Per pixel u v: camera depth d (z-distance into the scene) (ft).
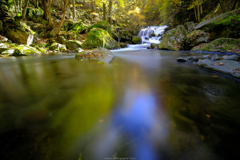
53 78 11.66
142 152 4.02
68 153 3.97
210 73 13.08
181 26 39.24
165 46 39.45
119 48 45.01
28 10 41.24
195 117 5.66
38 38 36.40
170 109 6.38
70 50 35.27
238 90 8.62
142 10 78.54
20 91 8.72
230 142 4.28
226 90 8.65
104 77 11.97
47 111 6.24
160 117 5.75
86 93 8.41
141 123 5.37
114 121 5.51
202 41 33.27
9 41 29.35
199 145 4.18
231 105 6.62
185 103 6.93
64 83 10.33
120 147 4.21
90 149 4.13
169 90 8.84
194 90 8.75
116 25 71.82
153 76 12.32
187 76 12.18
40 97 7.78
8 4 37.09
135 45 52.54
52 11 49.06
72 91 8.73
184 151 4.00
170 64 18.19
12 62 19.61
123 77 12.00
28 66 16.81
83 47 36.99
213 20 34.88
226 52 25.20
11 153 3.90
